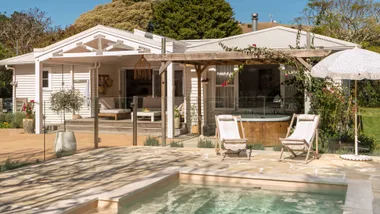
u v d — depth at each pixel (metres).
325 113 11.24
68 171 8.40
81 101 17.53
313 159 9.71
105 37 15.43
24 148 12.44
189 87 16.83
